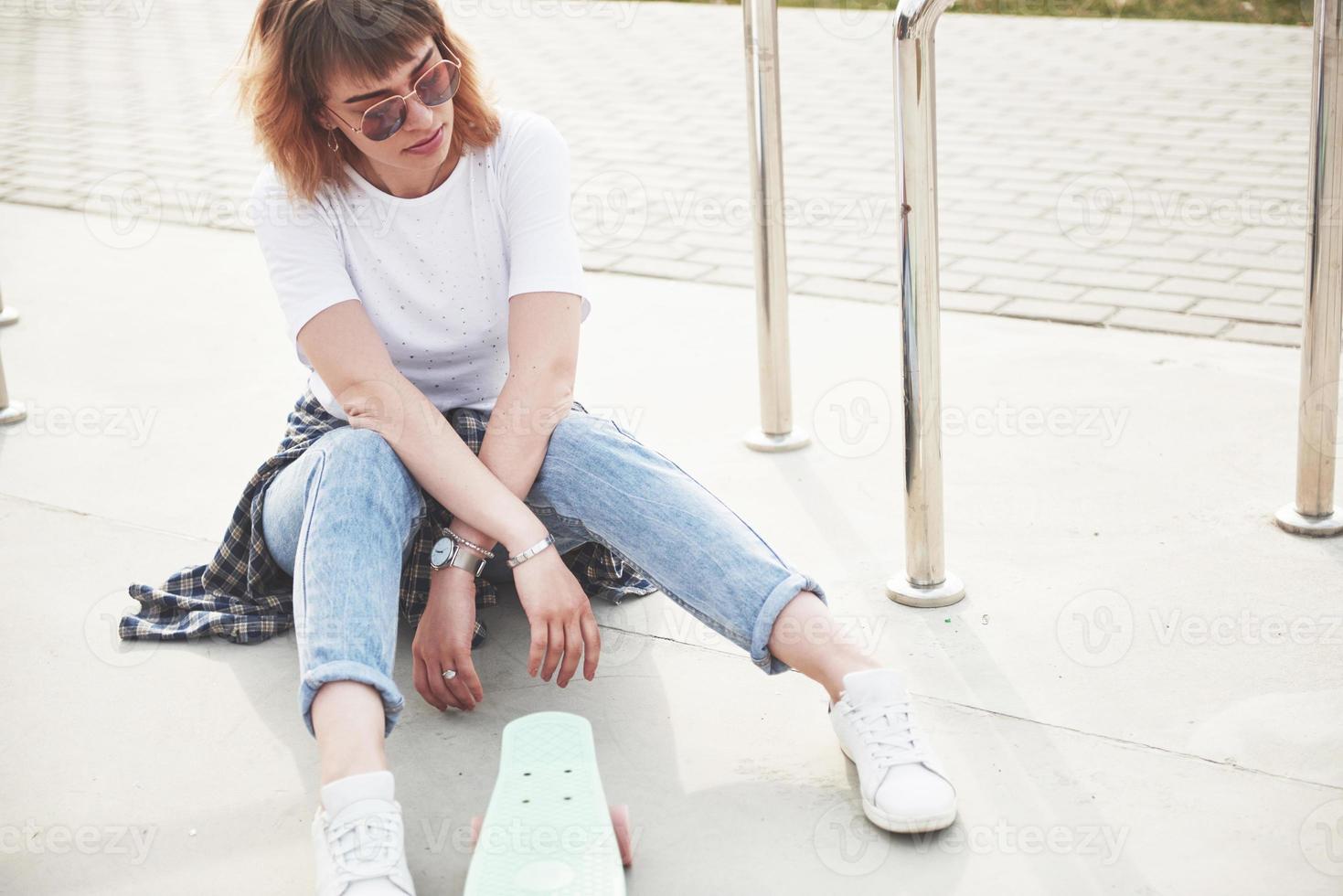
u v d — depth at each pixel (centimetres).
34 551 231
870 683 162
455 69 174
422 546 192
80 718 186
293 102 175
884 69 653
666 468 176
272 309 356
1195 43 662
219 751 178
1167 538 223
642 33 793
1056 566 216
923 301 193
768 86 246
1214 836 153
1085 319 328
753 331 333
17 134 574
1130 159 472
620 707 185
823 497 245
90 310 358
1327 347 216
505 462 180
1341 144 206
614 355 320
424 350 194
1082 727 175
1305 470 221
